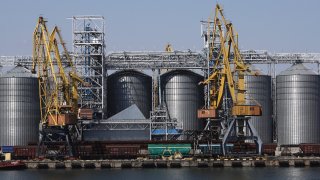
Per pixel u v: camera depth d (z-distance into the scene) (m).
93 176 182.75
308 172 189.50
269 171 193.75
